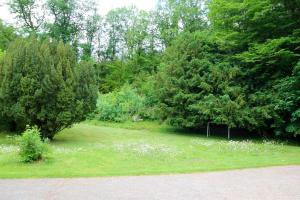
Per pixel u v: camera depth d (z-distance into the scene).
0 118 23.34
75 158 15.61
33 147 14.62
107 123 33.66
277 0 27.61
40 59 21.81
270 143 23.83
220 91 28.23
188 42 30.34
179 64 29.50
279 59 27.09
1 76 23.22
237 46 29.75
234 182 11.35
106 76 52.03
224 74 27.95
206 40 30.52
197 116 28.39
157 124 33.25
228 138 26.80
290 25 28.30
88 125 32.25
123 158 16.42
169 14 51.53
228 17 29.89
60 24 55.47
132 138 25.94
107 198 9.05
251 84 28.09
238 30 29.84
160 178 11.93
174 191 9.95
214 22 31.22
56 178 11.76
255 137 28.75
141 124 33.25
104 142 23.16
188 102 28.80
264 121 26.94
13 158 15.23
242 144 22.06
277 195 9.59
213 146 21.41
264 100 26.48
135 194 9.53
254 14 27.84
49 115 21.86
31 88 21.33
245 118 25.91
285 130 26.53
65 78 22.47
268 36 29.52
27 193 9.52
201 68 28.94
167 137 26.98
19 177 11.82
